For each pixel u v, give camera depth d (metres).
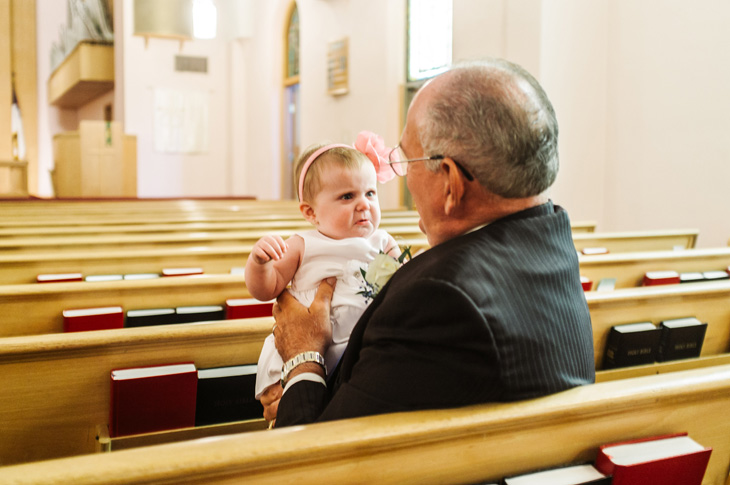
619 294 1.97
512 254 1.05
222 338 1.65
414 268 1.07
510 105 1.04
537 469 1.00
